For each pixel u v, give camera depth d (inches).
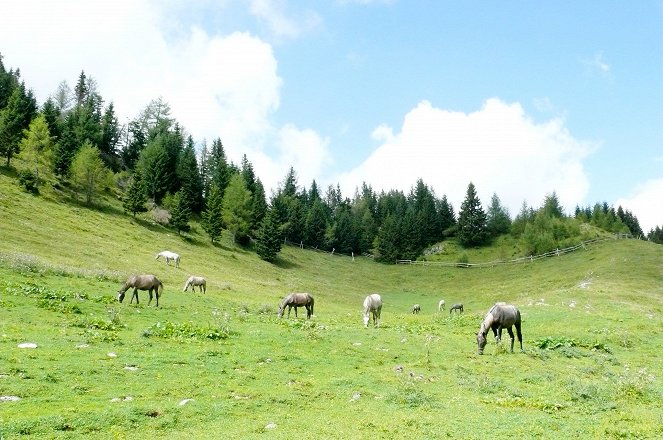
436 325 1393.9
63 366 575.5
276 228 4015.8
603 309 1638.8
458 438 417.7
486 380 662.5
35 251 1980.8
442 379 681.0
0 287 1058.1
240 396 534.9
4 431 384.2
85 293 1189.7
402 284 4089.6
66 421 412.8
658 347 1108.5
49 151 3563.0
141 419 438.9
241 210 4190.5
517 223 5940.0
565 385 652.7
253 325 1061.1
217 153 6028.5
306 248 5034.5
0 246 1867.6
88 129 4859.7
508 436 425.7
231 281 2527.1
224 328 920.3
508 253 5206.7
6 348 627.8
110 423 422.3
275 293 2439.7
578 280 2938.0
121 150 5329.7
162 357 671.8
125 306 1131.9
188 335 848.3
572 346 1068.5
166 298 1446.9
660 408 558.9
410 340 1010.1
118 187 4220.0
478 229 5836.6
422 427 446.6
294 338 892.6
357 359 779.4
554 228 5231.3
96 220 3075.8
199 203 4537.4
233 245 3946.9
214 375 611.5
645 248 3590.1
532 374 726.5
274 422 454.3
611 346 1096.2
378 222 7066.9
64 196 3341.5
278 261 3969.0
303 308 1895.9
